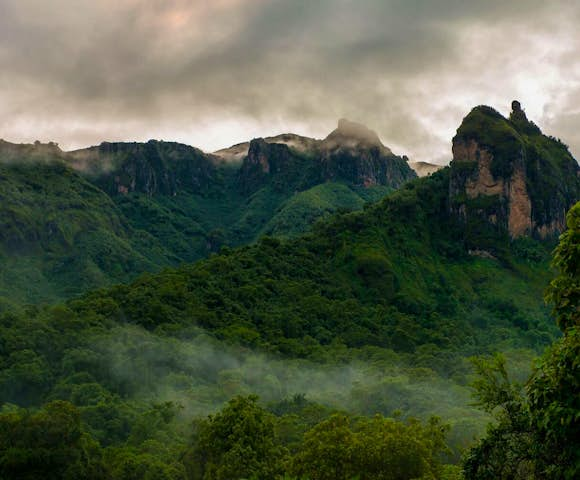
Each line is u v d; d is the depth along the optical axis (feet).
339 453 129.39
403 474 126.82
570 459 52.85
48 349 329.93
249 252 552.00
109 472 158.92
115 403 277.85
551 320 525.75
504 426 61.41
